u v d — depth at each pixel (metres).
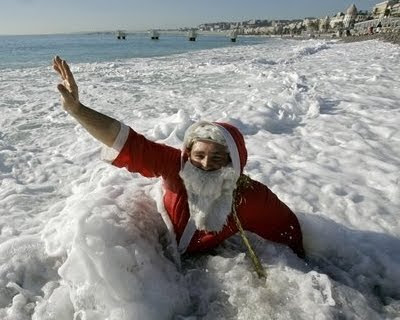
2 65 8.54
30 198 1.69
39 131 2.84
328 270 1.23
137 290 1.00
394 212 1.58
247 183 1.16
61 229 1.20
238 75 5.94
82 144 2.47
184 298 1.07
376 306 1.10
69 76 1.03
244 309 1.01
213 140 1.04
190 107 3.61
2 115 3.33
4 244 1.23
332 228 1.33
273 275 1.12
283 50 14.04
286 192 1.72
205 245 1.19
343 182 1.86
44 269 1.15
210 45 23.22
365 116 3.08
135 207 1.25
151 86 5.07
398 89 4.30
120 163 1.13
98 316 0.94
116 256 1.01
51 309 0.99
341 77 5.23
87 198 1.29
